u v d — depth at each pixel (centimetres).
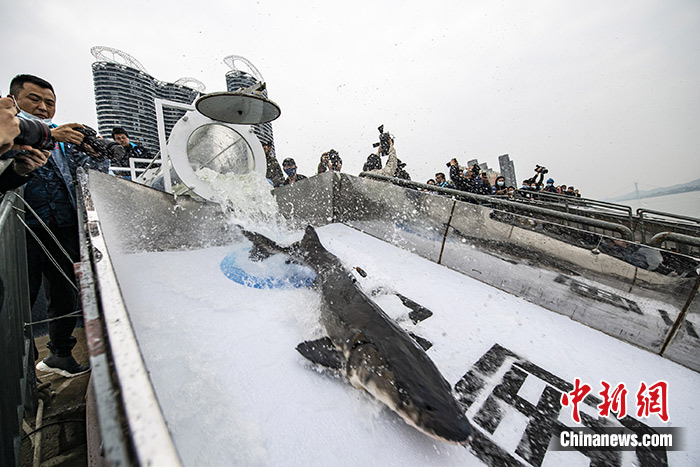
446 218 421
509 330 291
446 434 157
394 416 188
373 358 197
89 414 215
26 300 282
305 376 210
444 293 347
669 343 271
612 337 298
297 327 258
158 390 174
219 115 357
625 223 871
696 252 770
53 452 249
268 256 381
